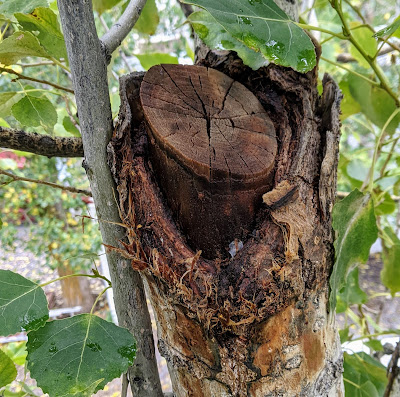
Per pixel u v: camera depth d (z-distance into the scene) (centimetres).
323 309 27
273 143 27
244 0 25
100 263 124
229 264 25
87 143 26
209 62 32
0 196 114
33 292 26
